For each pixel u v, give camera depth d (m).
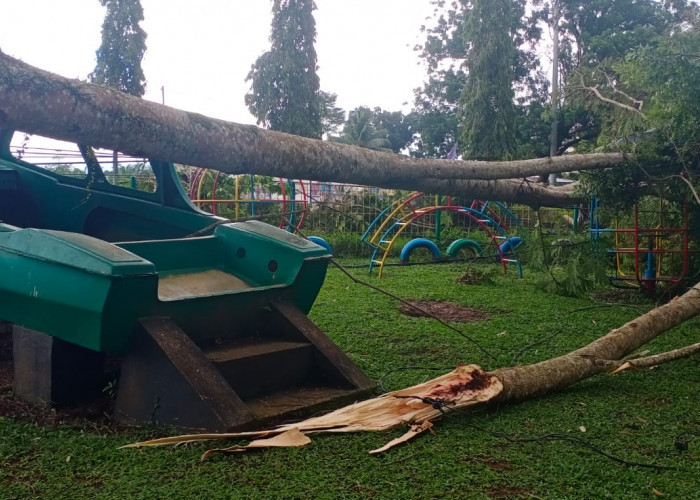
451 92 31.45
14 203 6.23
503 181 7.99
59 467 3.29
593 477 3.26
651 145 7.88
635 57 7.36
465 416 4.08
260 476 3.20
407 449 3.54
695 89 6.89
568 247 9.75
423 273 12.09
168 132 4.00
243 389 4.07
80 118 3.62
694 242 9.44
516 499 3.02
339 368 4.36
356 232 16.80
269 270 4.79
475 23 21.34
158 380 3.77
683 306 6.01
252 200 14.40
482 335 6.73
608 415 4.20
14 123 3.49
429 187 6.60
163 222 5.66
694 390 4.81
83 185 6.16
